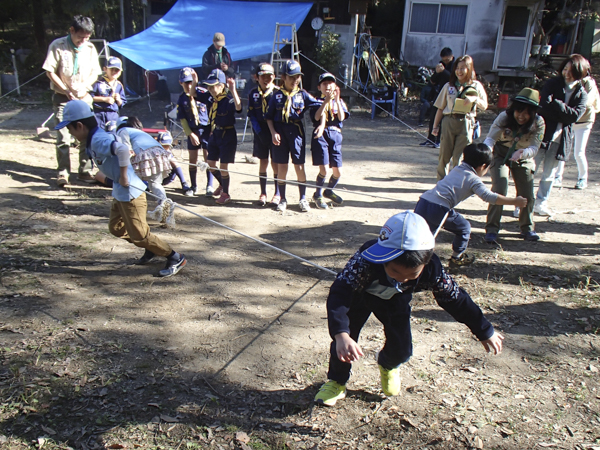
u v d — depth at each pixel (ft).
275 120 22.08
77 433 9.61
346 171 31.99
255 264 17.57
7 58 65.46
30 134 38.04
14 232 19.03
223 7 54.65
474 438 9.80
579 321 14.07
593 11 70.64
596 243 20.12
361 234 20.79
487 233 20.01
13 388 10.68
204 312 14.21
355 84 59.72
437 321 14.06
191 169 25.27
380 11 73.51
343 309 8.79
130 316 13.78
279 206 23.38
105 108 26.61
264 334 13.21
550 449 9.54
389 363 10.30
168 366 11.71
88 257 17.38
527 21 64.64
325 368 11.87
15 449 9.17
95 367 11.50
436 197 15.76
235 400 10.72
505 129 18.65
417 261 8.10
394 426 10.11
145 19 65.57
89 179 26.63
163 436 9.65
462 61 22.26
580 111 20.79
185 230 20.56
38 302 14.19
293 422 10.17
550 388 11.29
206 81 22.57
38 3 63.87
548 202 25.50
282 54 55.52
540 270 17.46
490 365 12.10
